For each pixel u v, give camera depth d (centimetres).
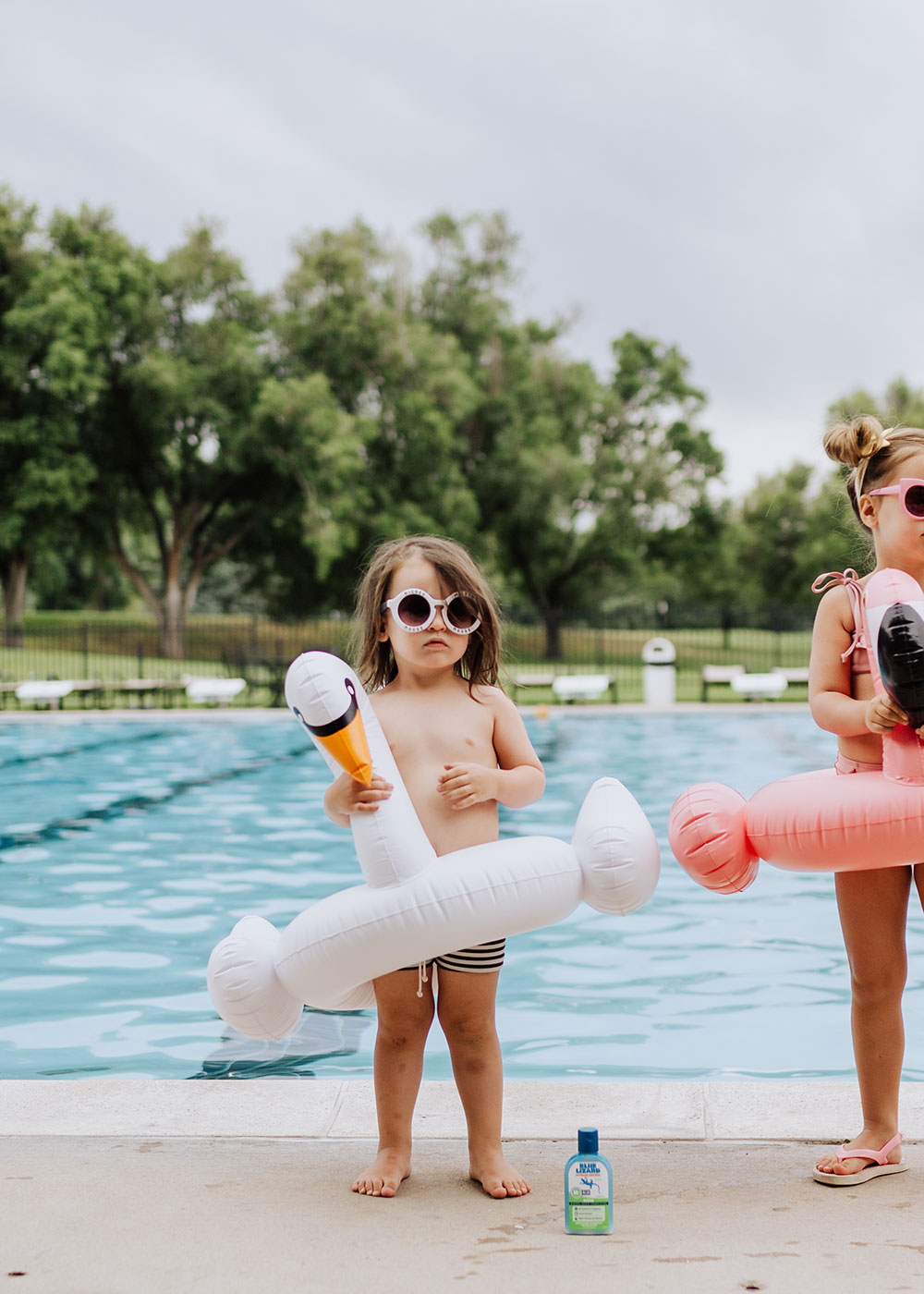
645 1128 275
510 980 463
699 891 625
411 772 260
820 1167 244
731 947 511
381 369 3472
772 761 1175
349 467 3116
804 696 2025
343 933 236
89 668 2562
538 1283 195
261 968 249
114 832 805
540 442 3688
